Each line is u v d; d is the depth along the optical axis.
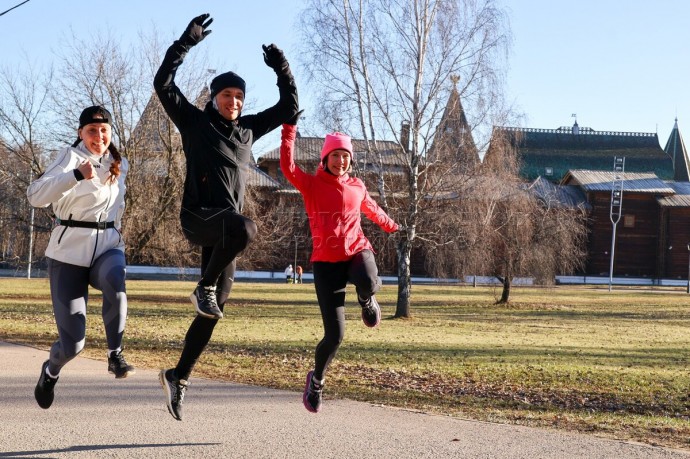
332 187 6.24
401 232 29.98
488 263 39.31
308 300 41.94
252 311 32.62
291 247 74.81
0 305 29.67
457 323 29.42
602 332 27.14
